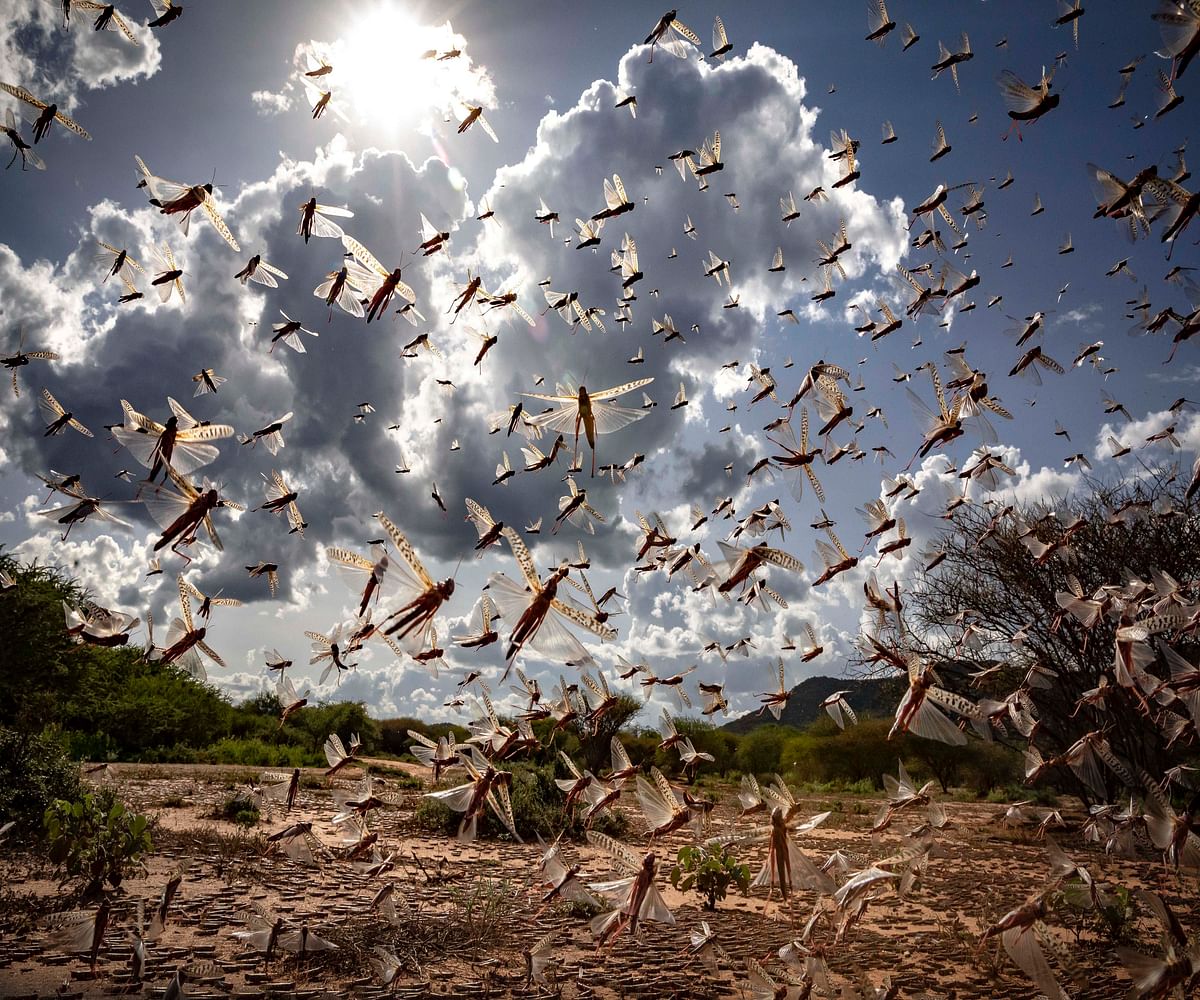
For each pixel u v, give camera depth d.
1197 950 3.00
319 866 9.56
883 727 28.30
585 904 7.98
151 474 3.69
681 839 13.66
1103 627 13.72
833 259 8.93
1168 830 3.89
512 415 6.37
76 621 4.09
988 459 6.57
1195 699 4.72
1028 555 15.51
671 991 5.95
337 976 5.99
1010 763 25.25
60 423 4.88
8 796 8.88
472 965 6.42
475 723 5.16
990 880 11.02
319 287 5.28
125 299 6.20
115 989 5.28
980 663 13.00
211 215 4.98
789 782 31.58
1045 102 4.98
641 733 21.84
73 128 5.56
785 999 4.82
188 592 4.18
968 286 6.85
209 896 7.75
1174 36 3.80
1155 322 6.67
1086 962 6.89
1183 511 9.16
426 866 10.30
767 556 4.41
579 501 5.98
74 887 7.70
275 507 5.50
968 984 6.29
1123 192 4.54
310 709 36.66
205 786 18.11
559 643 2.58
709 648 7.84
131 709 28.67
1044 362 6.15
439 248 6.32
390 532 2.72
